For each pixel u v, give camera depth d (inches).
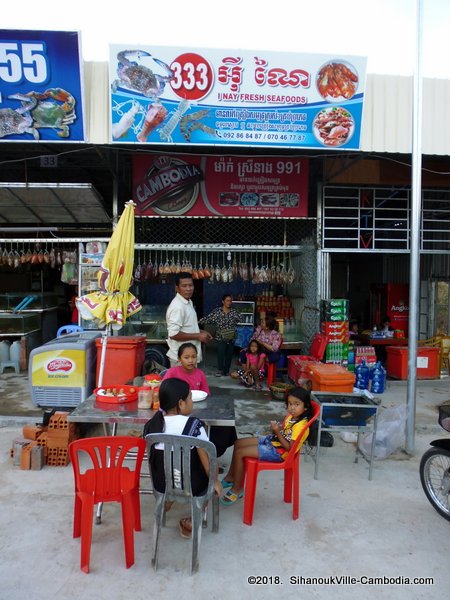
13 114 187.9
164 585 99.1
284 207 267.4
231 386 266.4
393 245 380.5
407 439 176.9
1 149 254.2
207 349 382.9
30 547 112.1
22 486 144.7
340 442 187.9
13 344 304.2
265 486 150.0
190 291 175.3
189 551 111.4
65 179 328.8
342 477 155.5
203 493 105.0
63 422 160.9
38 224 341.1
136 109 189.5
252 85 191.6
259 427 198.4
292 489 137.6
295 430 124.5
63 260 283.4
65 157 278.8
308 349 283.6
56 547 112.3
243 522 125.5
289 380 271.4
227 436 139.6
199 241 326.6
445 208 337.7
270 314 281.7
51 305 371.6
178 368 147.6
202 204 264.5
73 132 191.9
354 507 135.1
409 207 281.6
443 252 283.1
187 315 175.6
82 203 258.7
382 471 160.9
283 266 289.0
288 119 197.2
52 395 210.5
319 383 198.1
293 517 127.4
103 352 163.9
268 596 96.7
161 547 112.7
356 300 525.3
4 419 200.2
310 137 200.4
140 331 300.8
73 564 105.7
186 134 194.5
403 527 124.5
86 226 343.6
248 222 324.8
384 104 203.9
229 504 136.0
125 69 184.7
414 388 176.6
